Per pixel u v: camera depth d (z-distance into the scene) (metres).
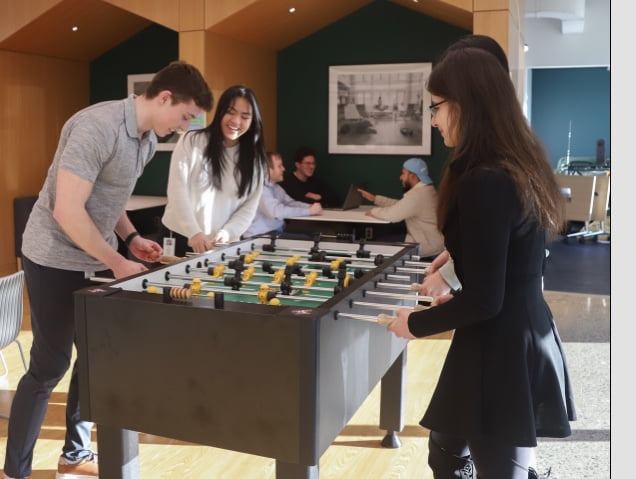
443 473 2.05
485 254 1.64
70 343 2.70
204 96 2.57
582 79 15.09
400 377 3.14
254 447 1.91
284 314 1.83
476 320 1.69
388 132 7.13
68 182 2.40
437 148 6.99
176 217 3.71
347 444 3.23
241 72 6.66
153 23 7.57
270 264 2.88
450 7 5.73
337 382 2.01
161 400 2.01
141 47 7.69
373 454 3.13
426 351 4.61
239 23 6.18
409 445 3.23
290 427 1.86
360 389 2.25
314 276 2.57
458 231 1.79
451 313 1.71
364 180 7.30
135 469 2.20
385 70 7.04
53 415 3.51
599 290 6.50
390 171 7.21
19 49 6.95
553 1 9.41
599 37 10.75
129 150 2.57
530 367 1.79
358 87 7.16
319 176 7.43
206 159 3.73
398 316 1.87
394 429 3.19
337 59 7.22
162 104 2.54
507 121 1.72
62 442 3.21
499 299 1.66
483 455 1.84
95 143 2.43
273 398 1.87
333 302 1.98
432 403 1.89
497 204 1.64
